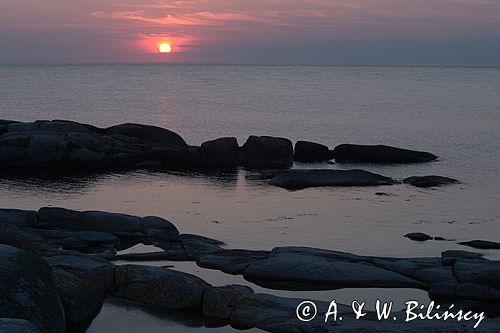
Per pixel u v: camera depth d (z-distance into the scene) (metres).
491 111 81.38
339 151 44.31
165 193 32.38
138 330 15.33
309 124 67.56
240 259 20.17
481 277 18.02
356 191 33.31
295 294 17.80
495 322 15.40
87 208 28.80
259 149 42.62
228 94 114.88
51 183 34.50
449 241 23.81
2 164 38.72
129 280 17.03
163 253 20.86
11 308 12.81
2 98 96.31
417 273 18.98
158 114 77.19
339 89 132.50
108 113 78.00
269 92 121.38
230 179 36.53
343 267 18.98
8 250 13.84
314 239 23.83
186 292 16.55
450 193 33.12
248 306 16.11
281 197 31.62
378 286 18.44
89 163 39.59
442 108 85.69
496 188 34.66
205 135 59.16
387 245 23.11
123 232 22.89
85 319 15.76
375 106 88.81
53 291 14.09
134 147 41.66
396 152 43.94
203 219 26.84
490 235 25.02
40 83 144.25
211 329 15.42
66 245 21.42
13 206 28.97
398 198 31.72
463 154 47.56
